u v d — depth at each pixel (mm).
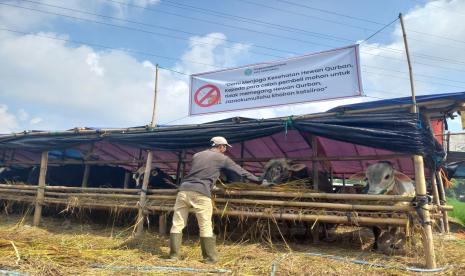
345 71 7121
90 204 8570
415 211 5754
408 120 6023
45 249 5664
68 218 10148
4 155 12086
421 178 5809
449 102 6020
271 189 6934
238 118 7457
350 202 6457
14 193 10000
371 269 5152
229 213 6945
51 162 10508
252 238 7180
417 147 5879
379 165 6637
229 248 6418
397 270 5129
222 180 7461
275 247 6621
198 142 7812
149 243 6805
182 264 5289
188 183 5934
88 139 9000
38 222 9180
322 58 7375
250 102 7953
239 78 8180
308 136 8164
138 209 8070
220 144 6398
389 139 6090
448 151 13133
